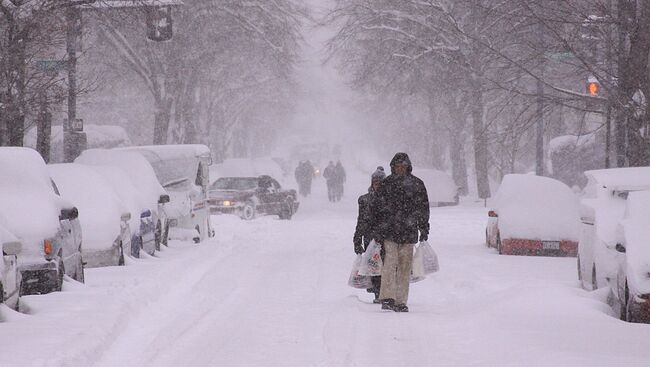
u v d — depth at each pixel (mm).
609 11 65875
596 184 43969
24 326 28578
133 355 25656
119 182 57375
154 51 134125
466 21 120438
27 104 60438
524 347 25219
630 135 66625
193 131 143000
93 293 36375
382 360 24125
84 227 48594
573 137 147750
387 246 34281
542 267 52812
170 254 61469
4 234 31453
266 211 110688
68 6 65375
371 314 32844
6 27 59000
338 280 45344
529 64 87312
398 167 34500
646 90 64375
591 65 69625
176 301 37656
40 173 40656
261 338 27891
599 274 38312
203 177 78125
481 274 47969
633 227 34938
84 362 23984
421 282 45094
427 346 26172
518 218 61938
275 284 43531
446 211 120812
